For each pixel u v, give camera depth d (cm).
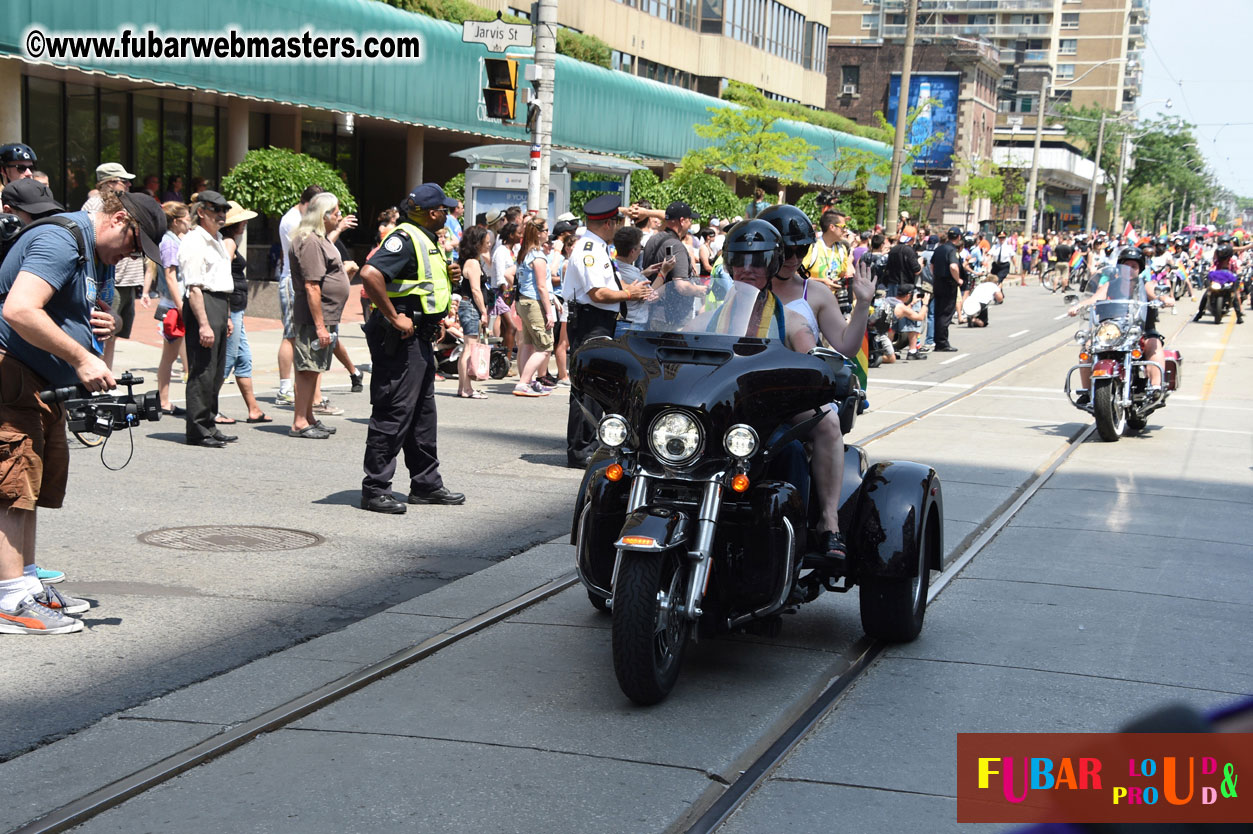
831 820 372
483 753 416
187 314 959
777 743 435
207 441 980
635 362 479
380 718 445
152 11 2048
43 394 503
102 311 527
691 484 472
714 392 460
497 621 571
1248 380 1738
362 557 678
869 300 538
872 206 4962
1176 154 12750
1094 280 1209
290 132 2844
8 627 520
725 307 511
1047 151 10100
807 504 519
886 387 1591
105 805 362
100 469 877
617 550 482
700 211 3350
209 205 944
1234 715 152
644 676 450
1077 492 923
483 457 999
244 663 497
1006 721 462
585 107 3444
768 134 3684
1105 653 548
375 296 759
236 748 412
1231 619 604
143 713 438
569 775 400
